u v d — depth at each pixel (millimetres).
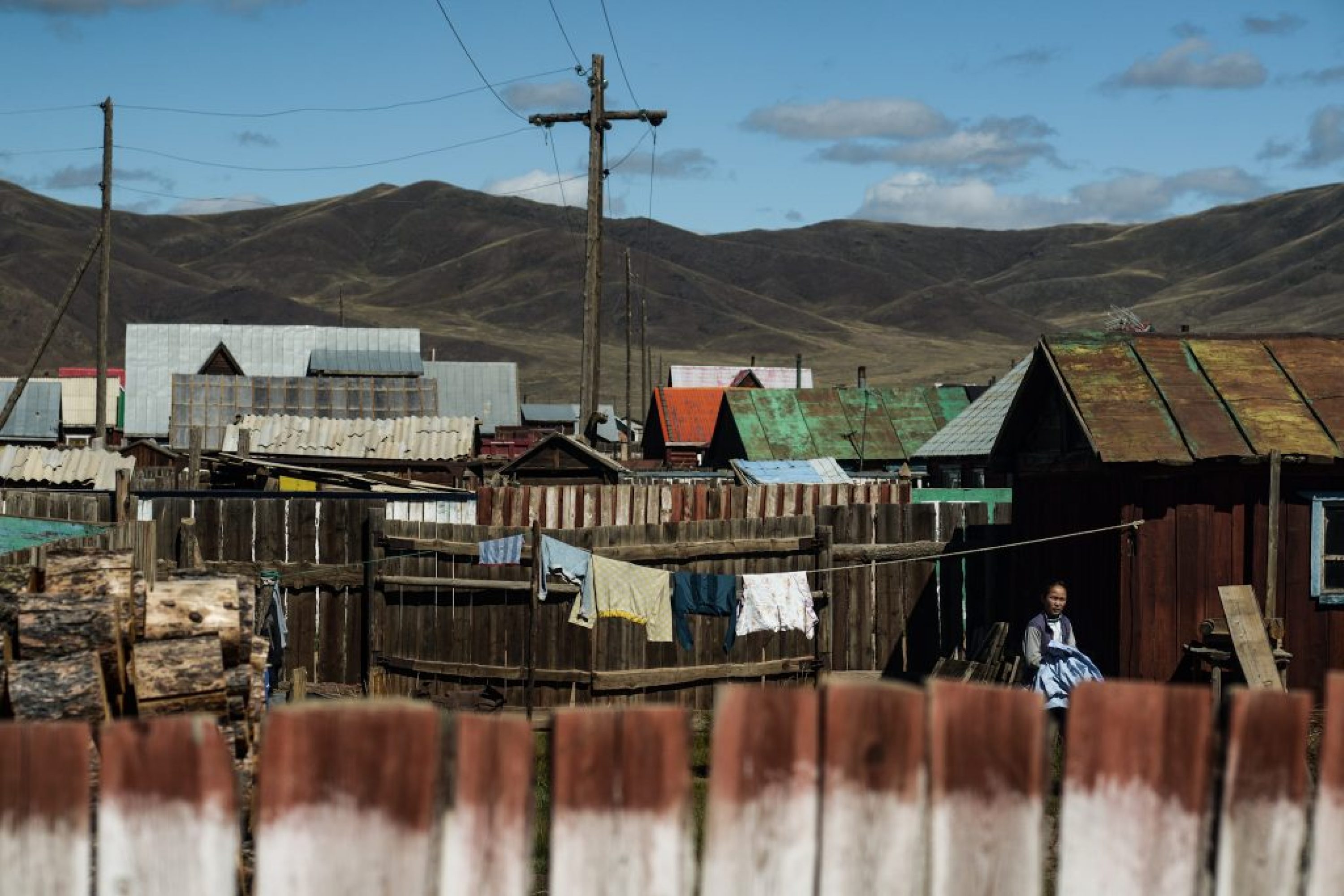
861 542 18156
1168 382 15711
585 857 3213
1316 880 3346
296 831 3135
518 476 35188
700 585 16391
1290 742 3338
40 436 80000
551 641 16906
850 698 3297
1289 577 15062
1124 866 3326
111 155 41312
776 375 98062
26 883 3123
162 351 65750
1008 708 3297
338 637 18000
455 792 3172
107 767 3150
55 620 6609
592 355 31938
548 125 31000
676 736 3242
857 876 3264
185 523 17062
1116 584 15250
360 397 51375
